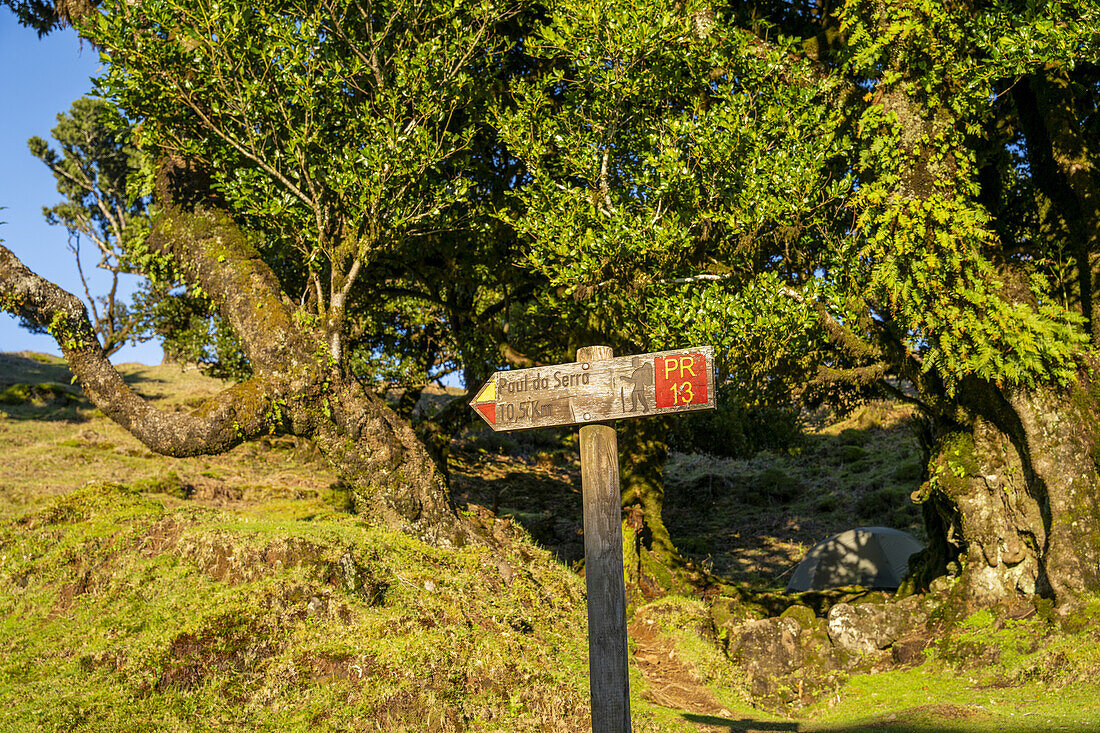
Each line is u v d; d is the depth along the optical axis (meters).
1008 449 11.02
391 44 11.96
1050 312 10.27
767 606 14.93
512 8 13.05
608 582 3.92
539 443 32.22
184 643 7.38
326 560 8.73
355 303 16.52
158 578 8.82
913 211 10.16
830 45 11.95
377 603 8.83
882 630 11.29
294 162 11.03
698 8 10.63
